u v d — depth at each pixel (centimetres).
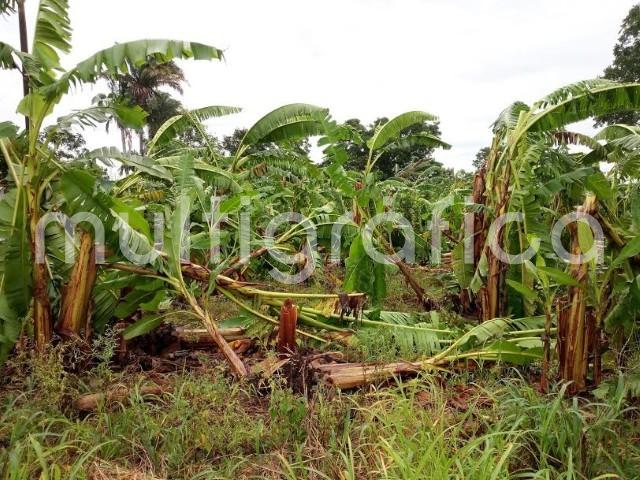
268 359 367
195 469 263
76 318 368
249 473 261
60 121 352
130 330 395
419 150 2059
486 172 548
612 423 288
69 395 313
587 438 270
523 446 261
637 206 409
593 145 559
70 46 403
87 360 356
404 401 290
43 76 370
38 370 301
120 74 353
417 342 425
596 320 350
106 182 405
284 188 891
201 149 859
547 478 219
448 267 884
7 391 319
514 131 498
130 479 249
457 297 635
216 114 806
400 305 652
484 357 396
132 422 289
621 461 256
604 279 346
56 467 227
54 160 374
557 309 359
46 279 365
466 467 227
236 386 325
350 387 356
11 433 264
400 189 941
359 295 427
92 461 257
